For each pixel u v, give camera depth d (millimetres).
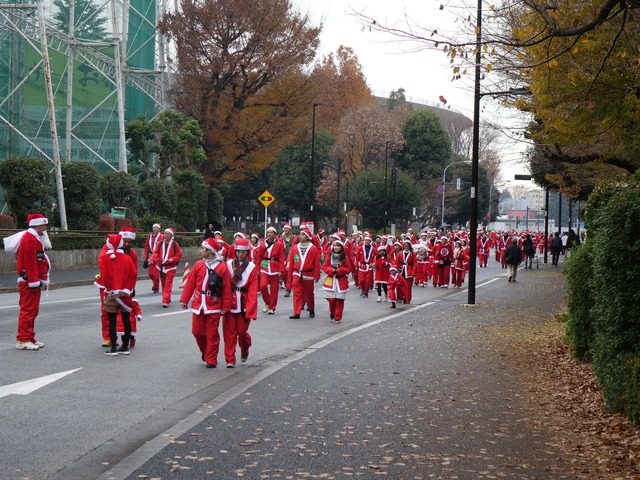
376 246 28125
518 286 32312
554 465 6969
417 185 80188
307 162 84625
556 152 18688
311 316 19734
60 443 7492
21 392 9641
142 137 49281
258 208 100438
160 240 20688
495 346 14867
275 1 53906
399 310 22422
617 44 11805
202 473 6547
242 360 12461
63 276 29469
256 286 11969
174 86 57062
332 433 7988
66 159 44312
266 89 56531
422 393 10203
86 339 14055
